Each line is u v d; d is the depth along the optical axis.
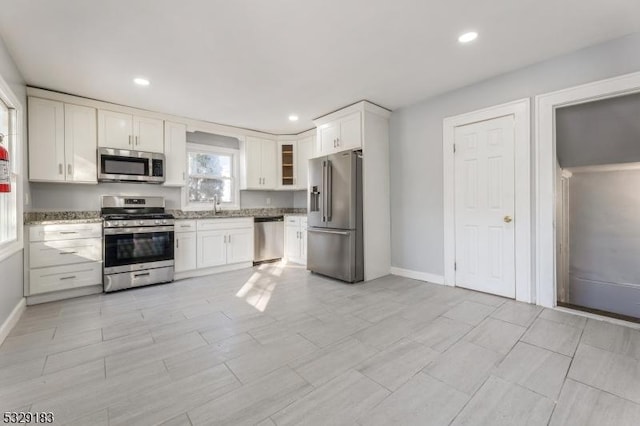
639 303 3.87
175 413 1.36
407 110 3.77
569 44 2.38
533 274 2.77
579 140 3.04
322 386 1.56
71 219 3.32
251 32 2.16
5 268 2.23
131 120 3.71
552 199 2.64
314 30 2.15
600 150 3.08
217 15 1.96
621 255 4.02
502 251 2.97
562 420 1.30
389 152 3.99
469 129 3.19
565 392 1.49
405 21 2.06
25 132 2.96
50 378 1.64
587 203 4.23
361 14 1.98
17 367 1.75
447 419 1.31
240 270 4.40
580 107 2.78
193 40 2.26
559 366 1.73
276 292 3.26
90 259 3.17
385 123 3.93
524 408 1.38
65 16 1.95
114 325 2.38
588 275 4.27
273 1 1.83
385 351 1.92
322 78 2.97
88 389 1.54
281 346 2.01
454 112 3.29
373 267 3.77
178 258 3.86
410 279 3.71
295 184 5.18
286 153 5.32
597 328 2.24
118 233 3.32
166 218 3.69
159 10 1.90
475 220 3.16
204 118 4.24
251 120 4.37
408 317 2.50
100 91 3.21
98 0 1.79
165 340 2.10
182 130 4.16
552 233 2.64
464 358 1.83
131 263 3.41
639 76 2.21
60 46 2.31
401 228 3.88
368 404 1.42
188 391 1.52
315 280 3.79
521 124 2.79
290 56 2.52
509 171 2.89
